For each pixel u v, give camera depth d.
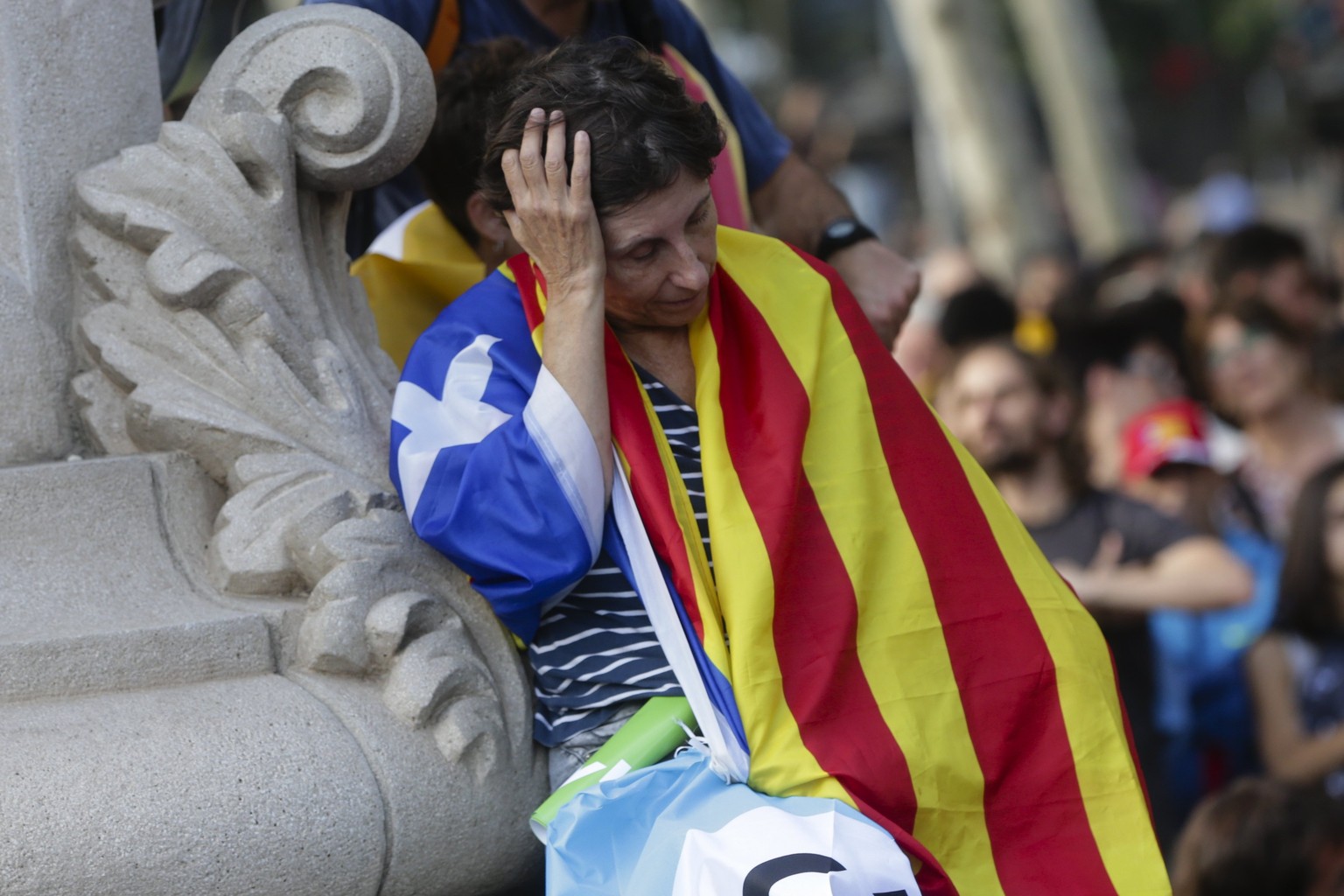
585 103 5.53
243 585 5.96
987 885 5.62
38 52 6.33
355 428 6.23
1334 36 37.28
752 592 5.52
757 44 57.19
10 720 5.24
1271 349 13.02
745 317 5.98
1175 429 11.97
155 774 5.17
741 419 5.84
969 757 5.68
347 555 5.83
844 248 8.33
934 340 14.98
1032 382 11.21
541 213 5.58
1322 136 37.94
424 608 5.82
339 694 5.70
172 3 8.28
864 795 5.44
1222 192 41.19
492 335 5.93
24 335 6.21
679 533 5.57
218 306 6.19
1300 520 10.95
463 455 5.66
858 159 58.66
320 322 6.41
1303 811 8.64
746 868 5.09
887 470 5.93
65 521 5.90
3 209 6.27
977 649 5.81
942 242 50.75
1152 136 76.56
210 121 6.28
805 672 5.58
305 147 6.36
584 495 5.54
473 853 5.76
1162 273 16.62
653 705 5.76
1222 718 11.52
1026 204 46.16
